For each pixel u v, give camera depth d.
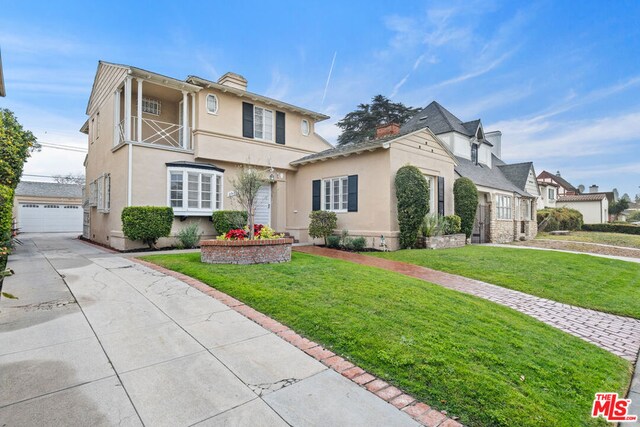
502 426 2.52
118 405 2.50
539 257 10.77
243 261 7.59
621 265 10.46
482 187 16.20
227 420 2.38
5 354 3.21
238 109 13.75
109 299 4.96
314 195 14.68
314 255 9.62
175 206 11.57
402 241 11.86
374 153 12.25
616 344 4.81
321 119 16.97
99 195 14.10
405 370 3.16
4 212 6.14
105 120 13.66
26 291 5.36
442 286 6.76
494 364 3.44
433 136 13.68
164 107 14.28
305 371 3.09
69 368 2.99
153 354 3.30
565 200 34.44
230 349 3.46
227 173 13.45
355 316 4.34
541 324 5.13
